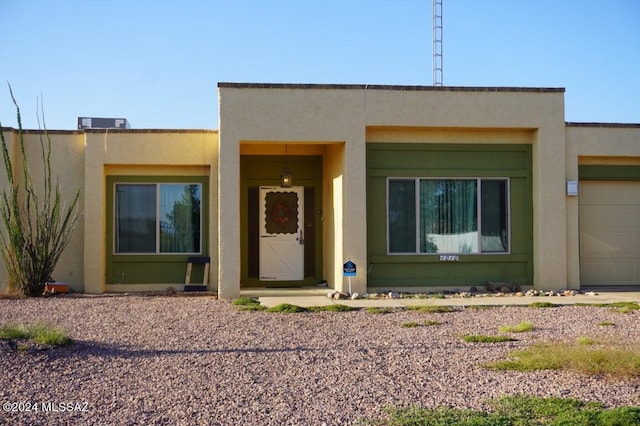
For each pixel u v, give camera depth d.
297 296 15.45
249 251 17.47
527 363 8.39
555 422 6.24
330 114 15.34
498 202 16.28
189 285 16.77
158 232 17.08
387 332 10.78
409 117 15.52
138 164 16.81
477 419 6.30
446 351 9.33
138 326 11.29
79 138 16.92
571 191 15.95
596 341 9.73
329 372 8.21
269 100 15.27
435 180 16.12
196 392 7.38
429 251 16.06
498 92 15.78
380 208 15.82
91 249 16.50
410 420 6.33
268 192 17.56
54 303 14.17
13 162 16.70
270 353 9.23
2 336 9.30
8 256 15.80
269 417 6.54
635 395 7.17
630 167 16.91
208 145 16.86
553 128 15.94
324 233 17.38
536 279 16.02
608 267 17.00
